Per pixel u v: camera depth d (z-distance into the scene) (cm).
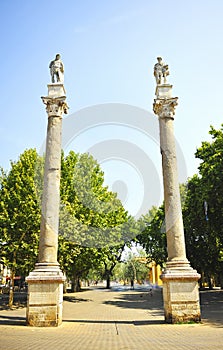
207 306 2739
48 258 1689
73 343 1098
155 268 6800
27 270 2795
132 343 1094
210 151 3347
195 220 3603
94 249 3095
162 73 2080
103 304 3306
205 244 3969
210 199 3094
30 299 1592
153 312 2433
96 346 1038
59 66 2047
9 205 2869
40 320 1562
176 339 1157
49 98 1958
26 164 3000
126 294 4750
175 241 1733
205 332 1305
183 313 1587
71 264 3288
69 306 3125
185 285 1623
